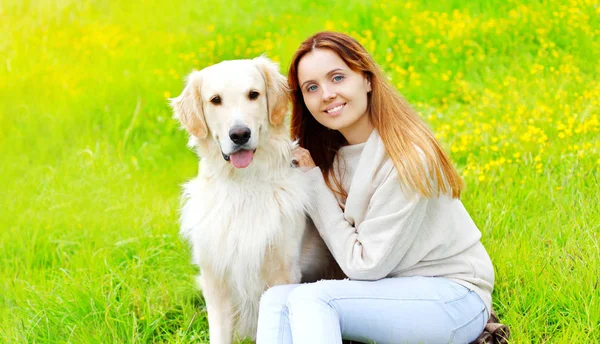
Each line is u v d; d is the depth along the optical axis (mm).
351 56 2879
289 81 3150
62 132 6453
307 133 3279
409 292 2727
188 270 3998
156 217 4621
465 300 2781
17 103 6879
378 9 7742
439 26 7043
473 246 2926
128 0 8938
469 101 5930
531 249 3512
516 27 6750
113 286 3762
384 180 2811
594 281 3127
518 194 4176
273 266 3143
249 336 3387
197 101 3088
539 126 4984
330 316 2562
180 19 8570
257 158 3062
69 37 8234
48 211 4984
